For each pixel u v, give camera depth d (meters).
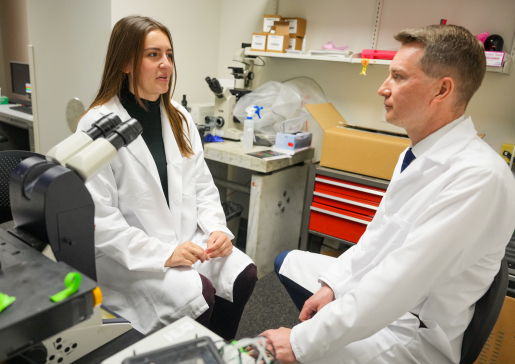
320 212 2.17
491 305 0.96
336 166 2.09
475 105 2.11
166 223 1.44
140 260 1.29
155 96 1.43
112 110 1.37
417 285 0.91
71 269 0.66
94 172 0.76
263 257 2.36
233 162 2.20
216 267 1.46
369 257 1.18
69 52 2.45
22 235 0.76
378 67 2.35
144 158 1.38
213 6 2.80
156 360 0.59
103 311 0.92
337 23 2.45
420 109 1.04
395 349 1.02
